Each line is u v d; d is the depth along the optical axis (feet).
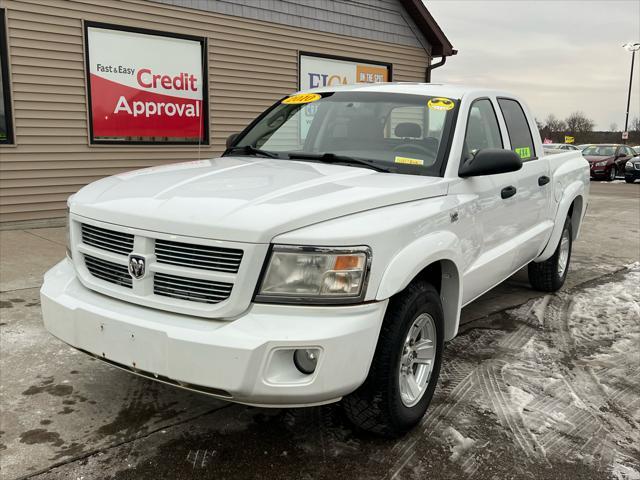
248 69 33.83
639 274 22.18
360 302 8.13
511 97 15.47
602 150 81.25
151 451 9.19
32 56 25.81
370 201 8.93
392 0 41.27
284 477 8.66
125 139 29.37
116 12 28.02
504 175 13.14
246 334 7.64
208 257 7.95
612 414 10.96
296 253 7.83
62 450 9.10
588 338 15.02
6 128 25.76
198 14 31.04
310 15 36.45
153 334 8.01
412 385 9.94
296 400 7.90
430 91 13.01
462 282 11.02
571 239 19.77
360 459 9.17
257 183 9.44
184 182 9.61
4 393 10.85
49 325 9.51
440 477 8.79
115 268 8.89
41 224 27.22
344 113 12.91
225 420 10.23
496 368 12.89
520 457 9.38
